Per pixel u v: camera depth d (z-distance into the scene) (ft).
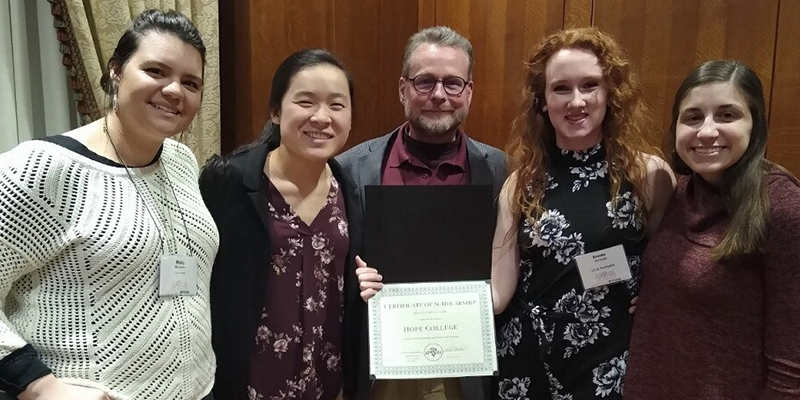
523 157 5.58
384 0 9.61
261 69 8.54
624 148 5.27
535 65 5.52
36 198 3.69
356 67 9.45
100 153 4.11
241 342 5.12
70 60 7.21
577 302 5.17
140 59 4.02
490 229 5.45
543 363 5.33
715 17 6.97
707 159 4.47
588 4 7.92
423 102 6.22
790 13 6.48
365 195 5.39
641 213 5.22
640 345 4.93
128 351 4.02
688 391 4.60
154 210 4.28
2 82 6.97
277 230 5.25
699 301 4.54
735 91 4.40
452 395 5.80
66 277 3.87
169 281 4.21
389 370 5.26
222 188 5.24
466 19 9.19
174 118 4.16
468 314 5.39
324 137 5.13
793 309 4.09
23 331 3.88
